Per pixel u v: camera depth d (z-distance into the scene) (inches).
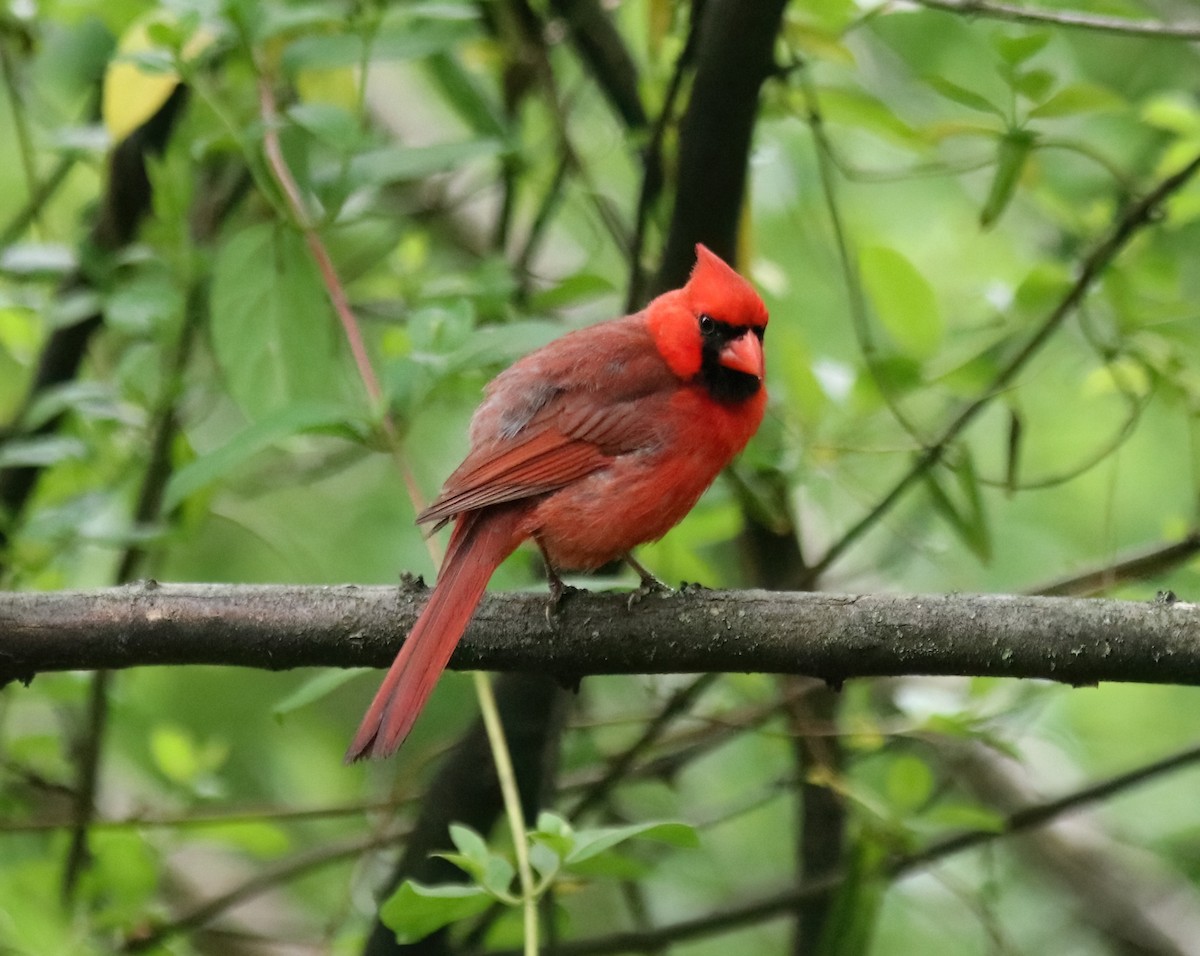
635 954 401.7
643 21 462.9
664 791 505.0
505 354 298.2
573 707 433.4
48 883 364.8
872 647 262.5
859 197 526.3
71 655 277.7
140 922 375.6
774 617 268.5
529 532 320.8
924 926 507.2
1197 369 388.5
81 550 435.2
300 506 536.7
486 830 351.9
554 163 443.8
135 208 415.5
